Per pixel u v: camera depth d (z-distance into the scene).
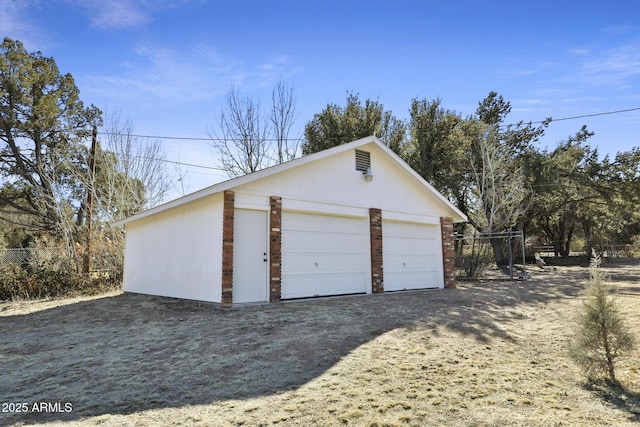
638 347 5.28
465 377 4.40
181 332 6.72
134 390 4.18
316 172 10.70
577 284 13.98
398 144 24.02
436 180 23.83
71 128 19.84
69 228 17.05
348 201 11.35
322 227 10.77
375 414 3.46
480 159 24.64
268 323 7.10
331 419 3.37
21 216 25.61
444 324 6.92
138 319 8.20
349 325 6.88
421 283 13.24
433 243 14.03
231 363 4.98
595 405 3.65
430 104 23.94
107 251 16.52
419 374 4.49
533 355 5.25
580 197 25.78
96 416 3.55
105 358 5.42
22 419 3.53
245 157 23.38
